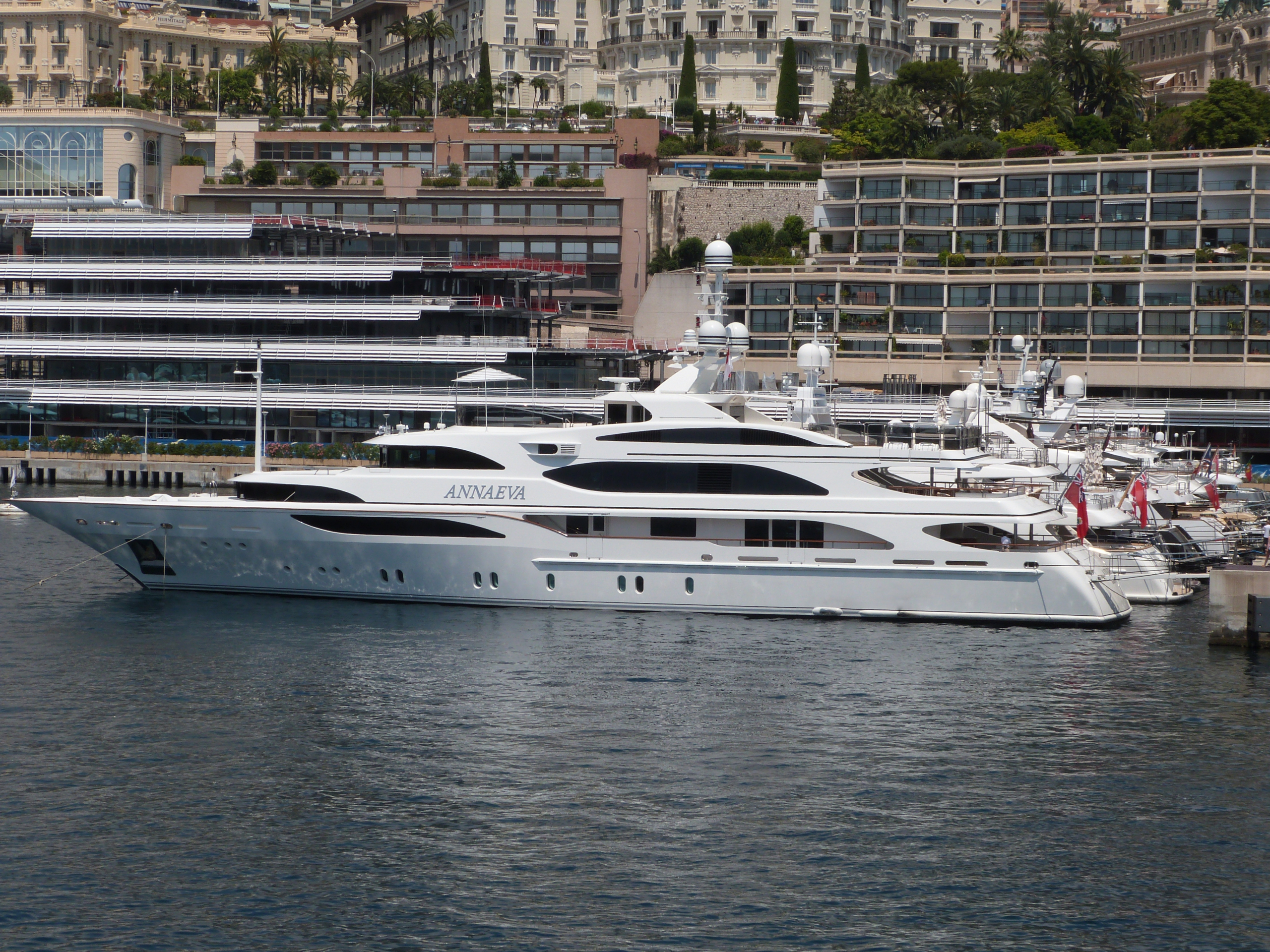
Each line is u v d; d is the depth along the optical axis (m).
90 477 183.62
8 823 63.53
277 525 103.31
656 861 61.03
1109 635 97.06
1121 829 64.69
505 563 101.00
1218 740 75.75
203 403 192.00
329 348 190.50
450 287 197.38
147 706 79.62
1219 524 125.69
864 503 98.06
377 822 64.44
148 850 61.34
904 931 55.81
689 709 79.81
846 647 92.50
